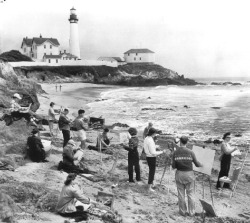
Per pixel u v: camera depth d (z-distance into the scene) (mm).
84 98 71188
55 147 17328
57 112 36125
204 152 11219
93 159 15969
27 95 30078
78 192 9070
